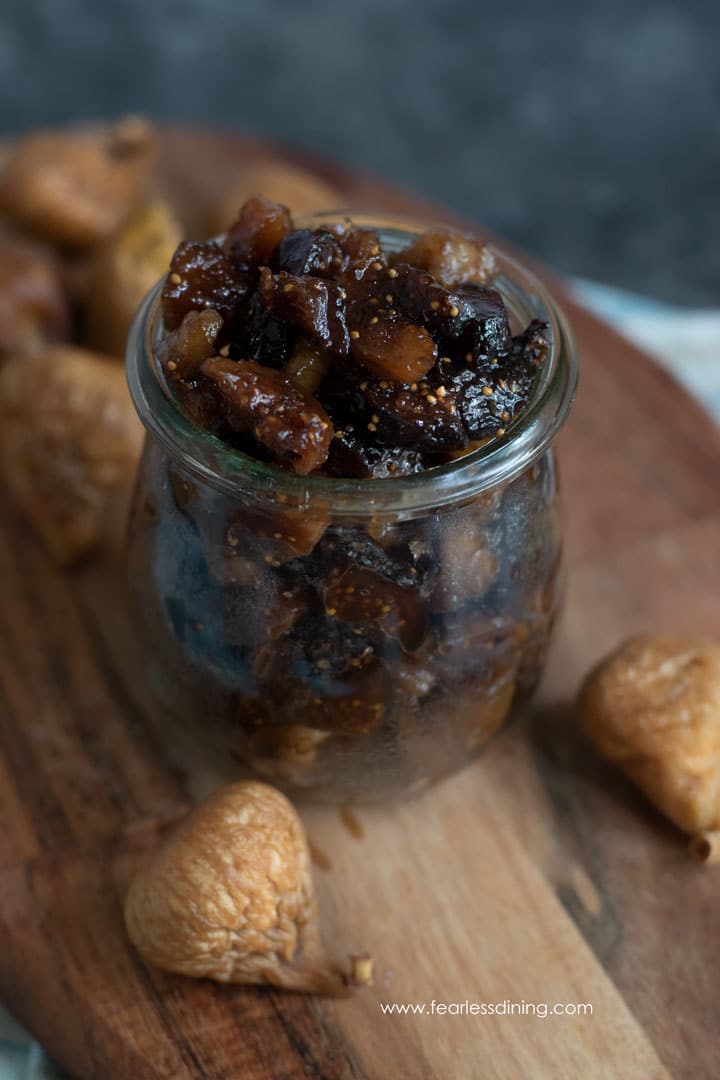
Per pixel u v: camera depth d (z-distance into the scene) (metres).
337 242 0.28
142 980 0.30
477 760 0.33
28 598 0.37
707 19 0.89
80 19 0.84
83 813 0.33
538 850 0.33
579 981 0.31
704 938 0.31
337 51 0.84
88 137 0.45
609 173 0.78
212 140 0.48
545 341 0.28
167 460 0.29
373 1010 0.30
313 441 0.26
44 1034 0.30
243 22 0.85
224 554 0.28
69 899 0.32
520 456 0.28
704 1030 0.30
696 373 0.48
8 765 0.34
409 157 0.78
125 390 0.37
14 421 0.37
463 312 0.27
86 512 0.37
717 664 0.33
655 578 0.37
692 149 0.80
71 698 0.35
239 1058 0.30
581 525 0.38
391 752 0.30
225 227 0.42
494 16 0.88
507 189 0.77
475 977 0.31
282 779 0.32
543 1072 0.30
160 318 0.29
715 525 0.38
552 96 0.83
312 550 0.28
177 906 0.29
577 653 0.36
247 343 0.28
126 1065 0.30
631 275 0.72
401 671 0.29
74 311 0.42
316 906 0.31
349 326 0.27
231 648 0.29
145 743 0.34
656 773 0.32
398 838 0.33
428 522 0.28
